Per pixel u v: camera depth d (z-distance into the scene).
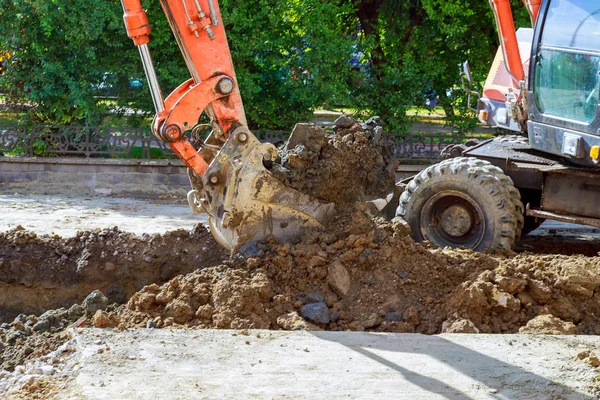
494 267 6.78
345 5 15.32
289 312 6.07
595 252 9.59
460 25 15.46
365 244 6.71
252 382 4.56
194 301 6.07
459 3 15.25
